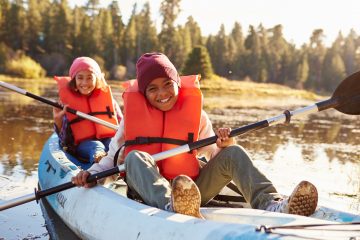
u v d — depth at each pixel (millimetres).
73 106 4266
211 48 43938
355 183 4129
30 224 2912
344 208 3332
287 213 2193
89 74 4258
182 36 38562
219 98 17656
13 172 4219
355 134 7973
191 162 2732
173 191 2076
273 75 50844
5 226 2875
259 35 55719
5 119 7988
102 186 2664
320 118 11445
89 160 3930
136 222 2141
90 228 2432
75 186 2680
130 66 36531
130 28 37906
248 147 6020
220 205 2857
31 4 35688
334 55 54656
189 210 2115
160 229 2008
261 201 2357
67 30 35188
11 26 34531
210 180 2623
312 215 2264
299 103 17547
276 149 5938
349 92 2754
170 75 2738
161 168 2723
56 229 2818
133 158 2445
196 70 27453
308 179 4270
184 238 1898
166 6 40312
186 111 2805
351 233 1780
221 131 2641
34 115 8789
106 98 4371
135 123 2785
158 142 2785
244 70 46094
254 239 1720
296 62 52469
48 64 32719
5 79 24281
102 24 36562
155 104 2785
